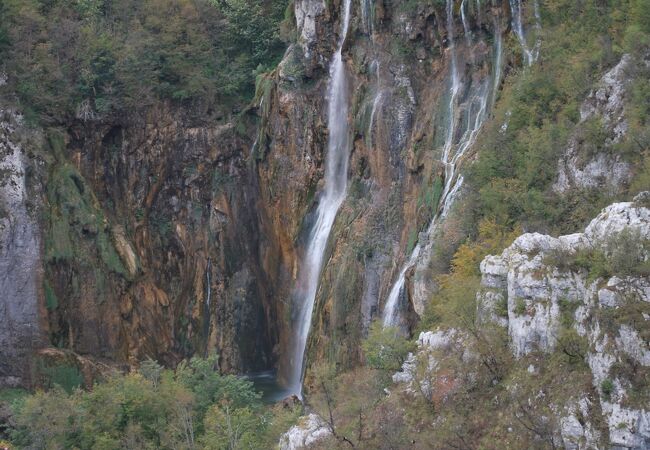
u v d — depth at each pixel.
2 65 61.16
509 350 31.38
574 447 26.92
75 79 64.62
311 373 46.44
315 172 59.06
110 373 57.62
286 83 60.59
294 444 35.72
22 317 56.88
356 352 49.34
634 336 26.56
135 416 44.69
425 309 41.09
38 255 58.09
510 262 31.53
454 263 38.38
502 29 48.78
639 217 29.81
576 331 28.83
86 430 43.09
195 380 48.66
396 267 48.56
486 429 30.05
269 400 55.19
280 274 61.41
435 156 48.69
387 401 34.97
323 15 59.56
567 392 27.95
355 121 55.28
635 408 25.84
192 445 42.66
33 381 55.75
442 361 33.78
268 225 62.53
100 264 60.69
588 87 39.97
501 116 43.41
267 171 62.00
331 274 52.44
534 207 37.62
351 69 57.19
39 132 61.44
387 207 52.06
